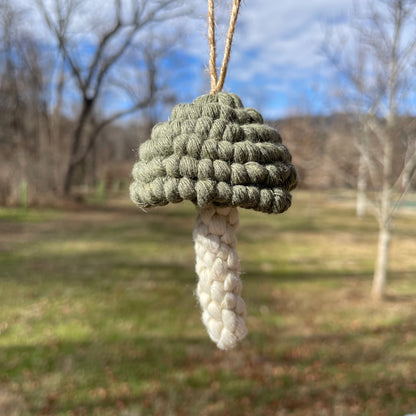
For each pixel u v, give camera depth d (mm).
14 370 3777
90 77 18219
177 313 5383
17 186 16703
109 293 6074
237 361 4164
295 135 12945
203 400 3477
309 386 3746
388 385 3746
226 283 1015
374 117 6121
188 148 946
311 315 5543
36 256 8289
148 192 986
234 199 939
